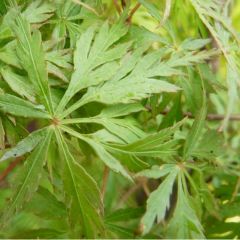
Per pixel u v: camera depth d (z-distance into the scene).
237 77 0.35
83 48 0.34
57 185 0.37
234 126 0.57
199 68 0.37
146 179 0.45
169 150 0.35
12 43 0.33
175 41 0.37
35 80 0.33
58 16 0.36
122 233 0.38
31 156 0.32
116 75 0.34
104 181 0.38
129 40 0.36
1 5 0.34
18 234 0.39
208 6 0.36
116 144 0.33
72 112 0.34
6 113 0.33
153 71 0.34
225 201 0.42
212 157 0.37
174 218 0.35
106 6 0.42
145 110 0.36
